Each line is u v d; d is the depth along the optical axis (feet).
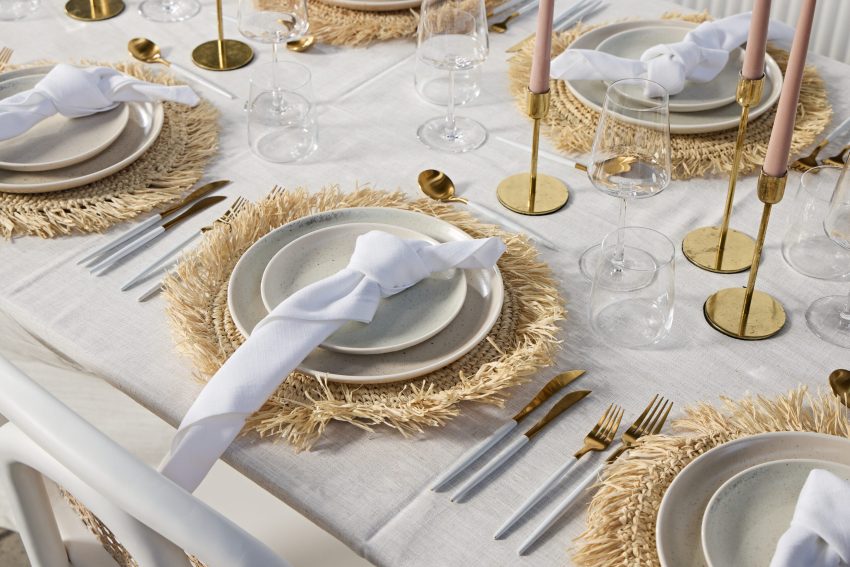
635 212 3.99
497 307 3.29
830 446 2.76
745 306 3.33
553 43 4.94
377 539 2.70
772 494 2.61
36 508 2.91
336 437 3.01
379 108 4.68
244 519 3.93
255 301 3.40
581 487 2.81
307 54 5.13
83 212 3.87
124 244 3.82
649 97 3.32
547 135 4.47
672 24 4.89
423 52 4.22
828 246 3.73
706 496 2.65
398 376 3.03
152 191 4.02
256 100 4.28
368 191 3.96
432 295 3.40
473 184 4.16
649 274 3.17
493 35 5.25
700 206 4.01
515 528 2.72
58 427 2.27
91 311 3.50
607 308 3.31
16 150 4.14
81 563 3.34
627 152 3.26
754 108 4.31
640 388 3.18
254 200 4.04
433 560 2.64
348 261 3.58
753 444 2.76
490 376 3.09
